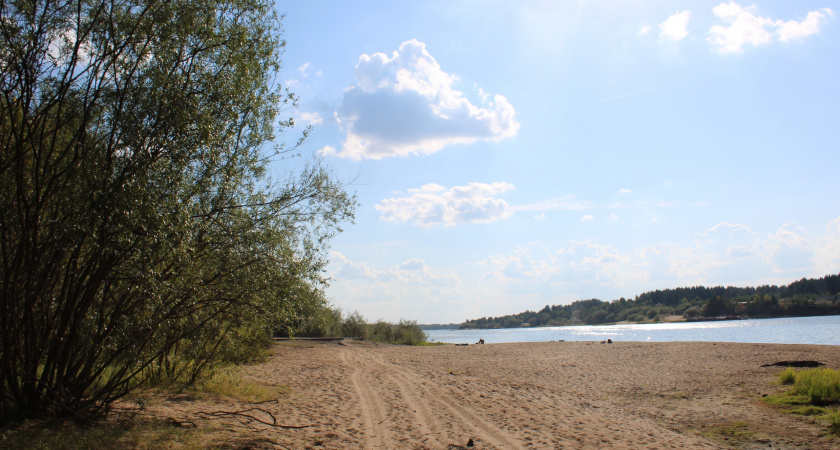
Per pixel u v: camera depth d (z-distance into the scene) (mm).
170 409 9156
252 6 8633
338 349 32719
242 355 16641
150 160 7133
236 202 8430
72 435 6477
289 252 8922
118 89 7336
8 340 6578
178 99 7402
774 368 20531
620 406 14195
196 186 7531
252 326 11062
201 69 8148
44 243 6914
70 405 7363
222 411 9102
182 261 7262
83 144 7133
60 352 7242
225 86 8133
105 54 7160
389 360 25891
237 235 8078
